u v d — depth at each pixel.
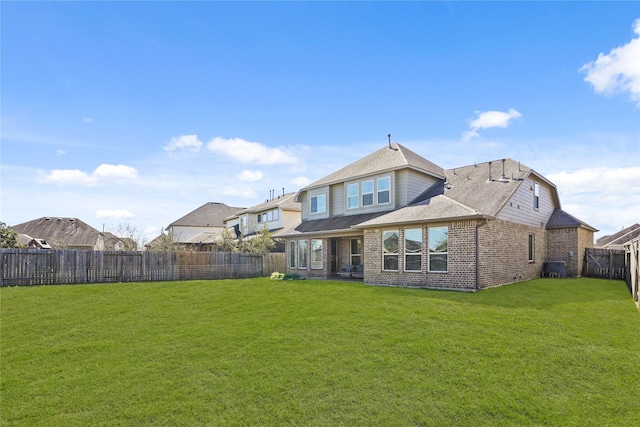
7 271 16.06
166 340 8.47
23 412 5.44
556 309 10.43
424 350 7.39
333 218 22.53
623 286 15.95
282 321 9.73
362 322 9.39
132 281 19.48
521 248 17.84
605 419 5.05
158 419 5.23
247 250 29.44
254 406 5.52
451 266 14.45
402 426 4.99
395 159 20.27
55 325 9.80
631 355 7.01
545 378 6.19
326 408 5.44
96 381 6.41
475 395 5.70
